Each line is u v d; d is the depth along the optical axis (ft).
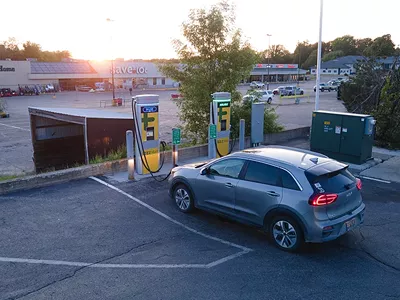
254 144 46.65
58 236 21.48
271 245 20.42
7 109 122.01
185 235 21.80
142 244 20.53
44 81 212.02
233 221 23.94
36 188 30.30
